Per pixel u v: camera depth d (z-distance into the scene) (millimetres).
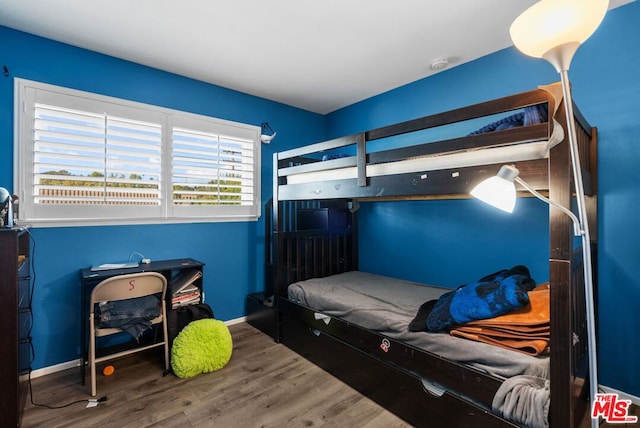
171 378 2172
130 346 2400
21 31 2129
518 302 1477
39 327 2221
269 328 2920
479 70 2527
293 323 2623
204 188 2992
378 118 3344
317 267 3170
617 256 1923
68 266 2338
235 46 2346
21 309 1759
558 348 1225
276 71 2775
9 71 2094
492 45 2334
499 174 1027
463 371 1499
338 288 2617
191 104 2904
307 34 2189
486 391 1415
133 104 2570
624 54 1877
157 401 1908
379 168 1906
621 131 1894
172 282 2545
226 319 3182
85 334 2154
